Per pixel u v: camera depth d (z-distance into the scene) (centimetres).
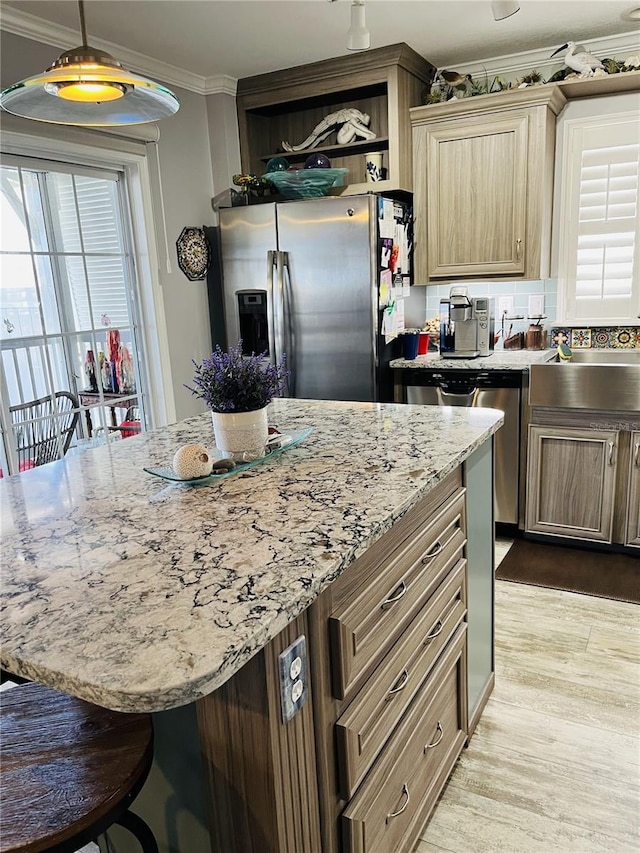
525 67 355
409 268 378
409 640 143
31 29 276
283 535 117
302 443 184
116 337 344
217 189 390
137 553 114
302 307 352
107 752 102
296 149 396
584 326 365
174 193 362
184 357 378
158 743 119
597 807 171
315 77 358
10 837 87
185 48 321
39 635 88
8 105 165
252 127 401
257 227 357
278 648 97
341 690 113
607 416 305
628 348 360
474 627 197
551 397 312
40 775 98
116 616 92
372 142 370
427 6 283
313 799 111
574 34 325
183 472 151
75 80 149
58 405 312
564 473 321
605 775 182
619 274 352
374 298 334
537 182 332
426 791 160
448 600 169
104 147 309
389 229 344
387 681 131
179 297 371
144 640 85
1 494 155
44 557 115
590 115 343
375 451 171
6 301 285
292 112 411
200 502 140
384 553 130
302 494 140
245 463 164
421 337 371
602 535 318
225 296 377
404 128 353
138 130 323
